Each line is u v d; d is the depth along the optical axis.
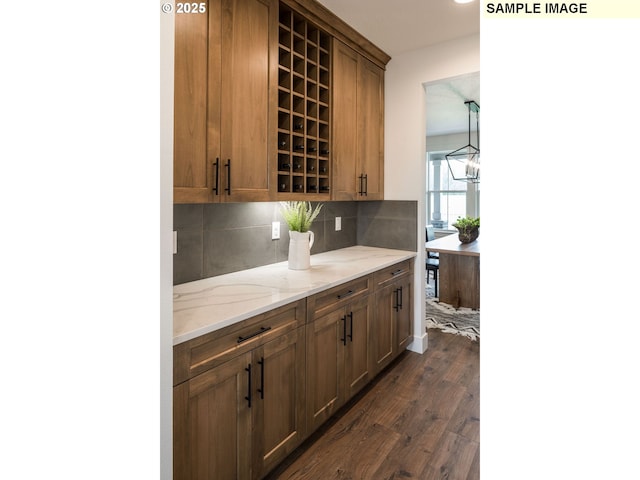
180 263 1.97
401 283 2.91
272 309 1.67
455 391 2.55
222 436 1.47
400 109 3.07
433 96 4.59
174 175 1.54
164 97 1.15
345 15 2.38
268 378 1.68
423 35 2.69
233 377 1.51
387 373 2.81
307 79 2.27
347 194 2.67
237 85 1.79
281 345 1.73
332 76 2.47
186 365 1.33
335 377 2.14
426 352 3.20
